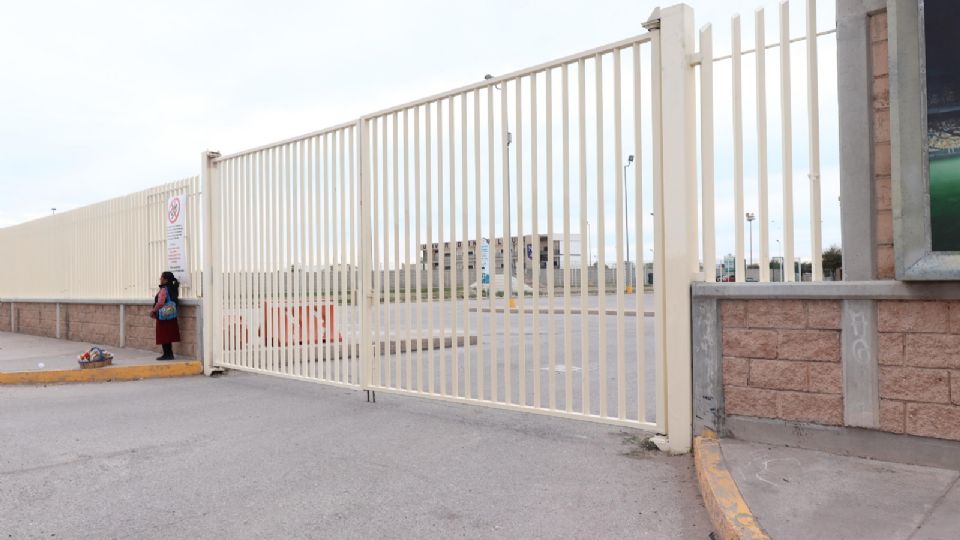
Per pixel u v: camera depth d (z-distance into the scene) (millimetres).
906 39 3754
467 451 5055
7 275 16859
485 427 5844
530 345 12234
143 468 4758
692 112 4797
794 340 4199
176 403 7184
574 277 31422
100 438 5629
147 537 3531
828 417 4074
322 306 7477
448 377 8766
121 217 11969
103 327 12555
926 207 3639
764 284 4273
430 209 6309
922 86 3672
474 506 3889
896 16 3779
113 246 12234
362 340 6992
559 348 11656
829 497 3350
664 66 4762
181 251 10000
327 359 7449
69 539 3518
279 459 4941
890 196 3918
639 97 4895
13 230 16469
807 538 2900
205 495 4172
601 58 5117
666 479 4234
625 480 4246
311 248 7602
